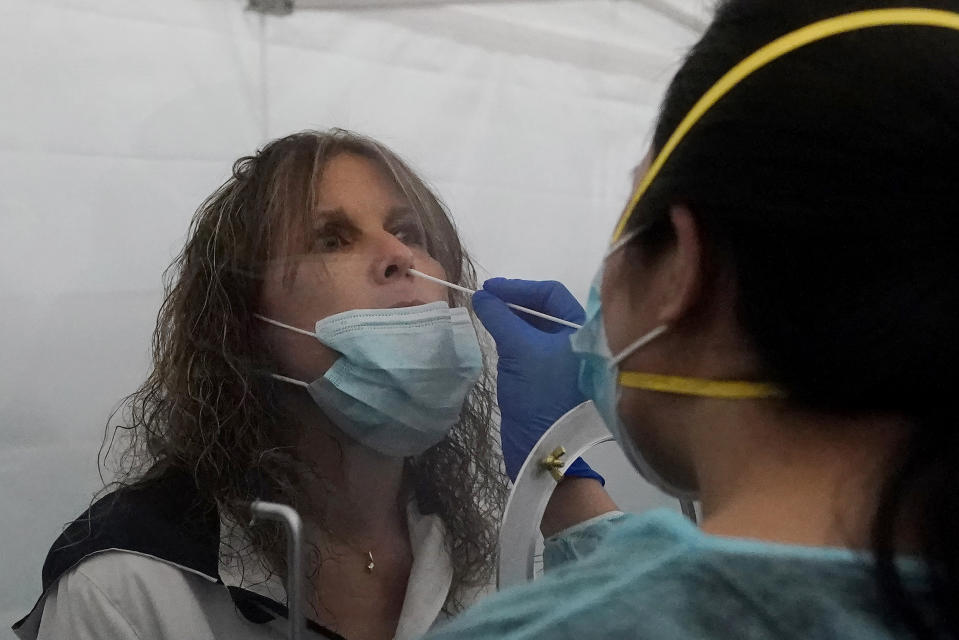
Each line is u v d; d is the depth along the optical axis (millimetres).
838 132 397
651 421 516
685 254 450
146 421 919
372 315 915
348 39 1027
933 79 392
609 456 1014
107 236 920
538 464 891
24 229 889
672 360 486
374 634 893
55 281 904
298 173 933
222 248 919
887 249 387
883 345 386
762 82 427
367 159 971
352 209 939
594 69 1178
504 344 947
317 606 872
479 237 1084
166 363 919
